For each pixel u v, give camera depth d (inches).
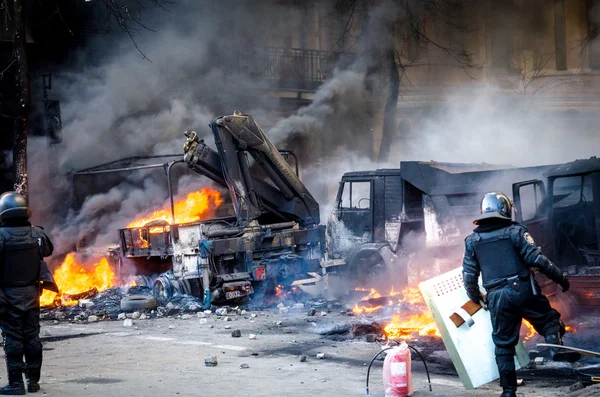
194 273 553.9
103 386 291.1
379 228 606.9
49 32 813.2
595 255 469.4
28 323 280.1
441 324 252.5
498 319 239.3
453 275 257.6
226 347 386.9
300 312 527.5
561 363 311.1
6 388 273.1
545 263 235.5
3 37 780.0
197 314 523.5
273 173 601.3
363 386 281.1
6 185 794.2
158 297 576.1
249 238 564.7
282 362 338.6
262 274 558.9
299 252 598.5
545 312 240.4
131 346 400.5
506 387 240.1
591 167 482.0
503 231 240.4
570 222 498.0
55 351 392.8
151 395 272.4
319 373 309.0
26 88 657.6
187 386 288.2
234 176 574.6
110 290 612.4
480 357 252.4
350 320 471.5
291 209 612.4
